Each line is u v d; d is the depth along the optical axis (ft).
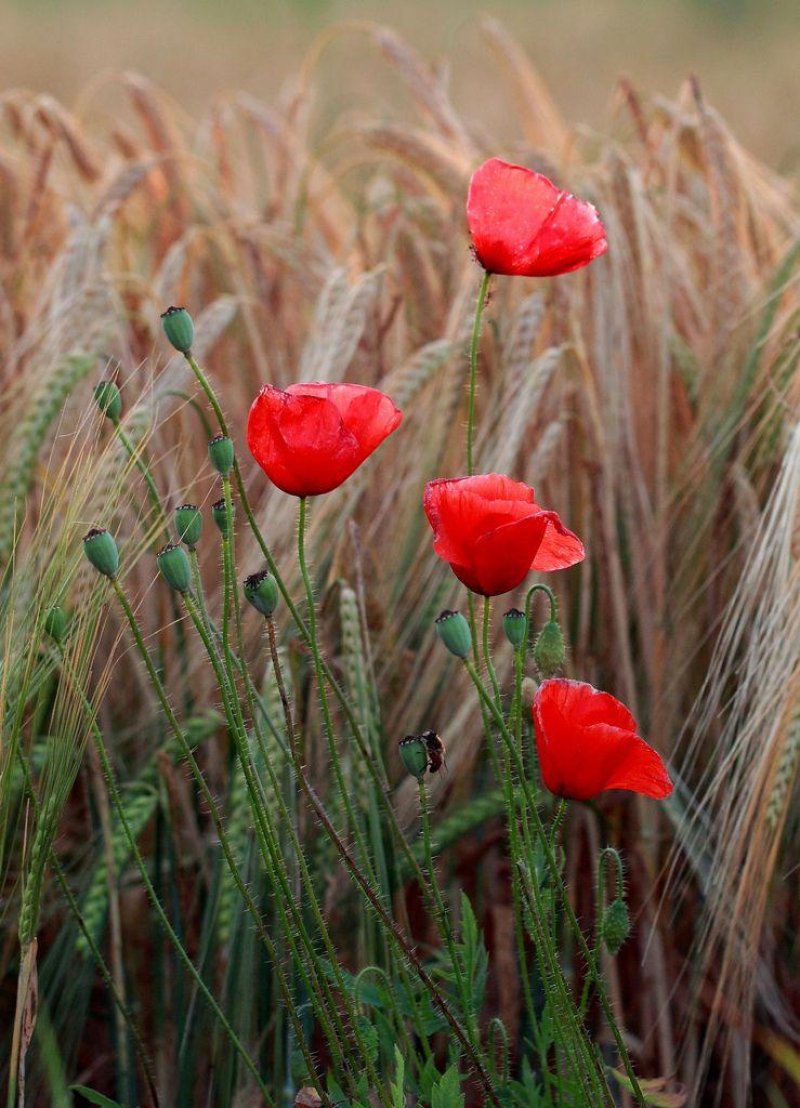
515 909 5.39
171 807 5.81
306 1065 5.36
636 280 6.52
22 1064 5.35
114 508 5.68
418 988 5.59
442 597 6.19
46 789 5.37
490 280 5.35
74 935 5.90
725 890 5.81
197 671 6.18
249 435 5.09
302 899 5.77
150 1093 5.56
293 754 5.23
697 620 6.36
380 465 6.43
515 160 6.75
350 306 6.29
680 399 6.65
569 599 6.43
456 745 6.13
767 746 5.72
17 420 6.32
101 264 6.57
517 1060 5.94
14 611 5.55
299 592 6.01
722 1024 6.16
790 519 5.84
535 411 6.32
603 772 5.11
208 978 5.83
